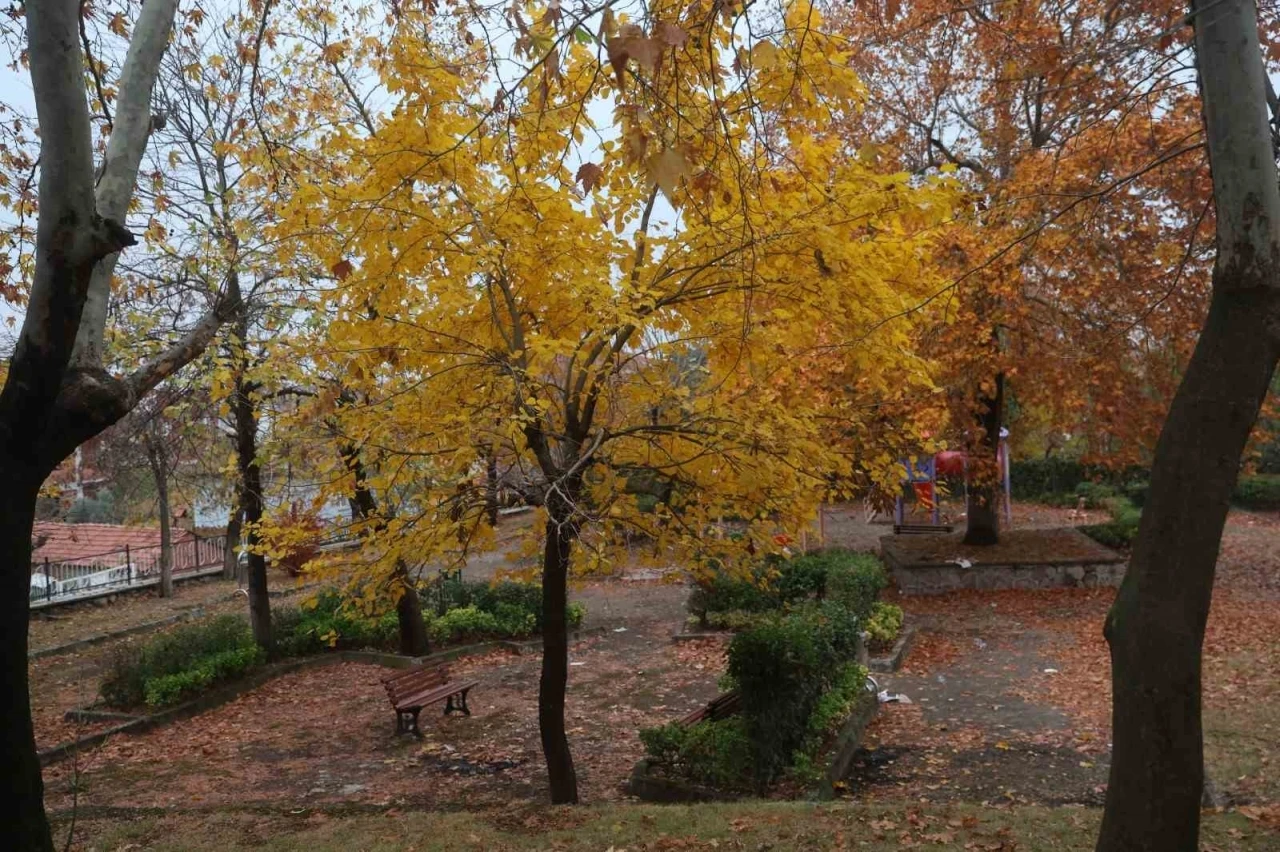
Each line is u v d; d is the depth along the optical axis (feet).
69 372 13.08
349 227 20.34
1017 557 56.13
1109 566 54.54
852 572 45.34
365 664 45.62
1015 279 42.45
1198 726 12.15
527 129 20.38
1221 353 12.22
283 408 37.45
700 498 22.80
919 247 20.52
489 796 26.32
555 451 23.75
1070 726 30.86
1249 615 46.01
